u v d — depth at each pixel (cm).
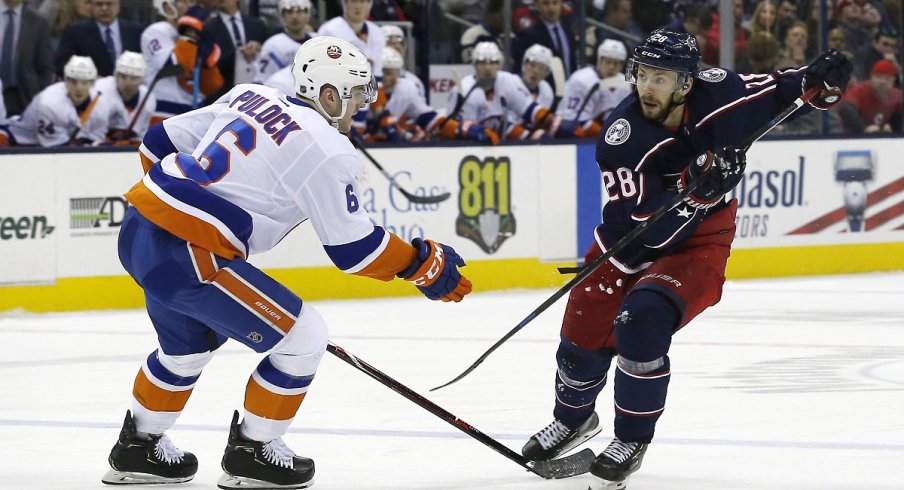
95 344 2386
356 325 2617
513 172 3184
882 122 3719
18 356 2253
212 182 1234
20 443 1546
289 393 1280
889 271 3566
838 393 1830
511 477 1359
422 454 1471
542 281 3231
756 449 1475
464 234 3134
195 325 1291
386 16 3328
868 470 1362
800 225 3450
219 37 2969
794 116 1350
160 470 1324
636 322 1244
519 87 3262
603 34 3547
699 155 1260
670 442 1517
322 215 1235
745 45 3603
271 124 1247
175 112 2955
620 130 1277
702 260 1290
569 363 1366
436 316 2750
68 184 2816
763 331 2475
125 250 1268
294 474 1295
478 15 3453
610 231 1330
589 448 1434
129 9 3088
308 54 1286
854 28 3678
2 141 2869
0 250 2762
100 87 2889
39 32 2961
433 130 3164
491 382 1956
